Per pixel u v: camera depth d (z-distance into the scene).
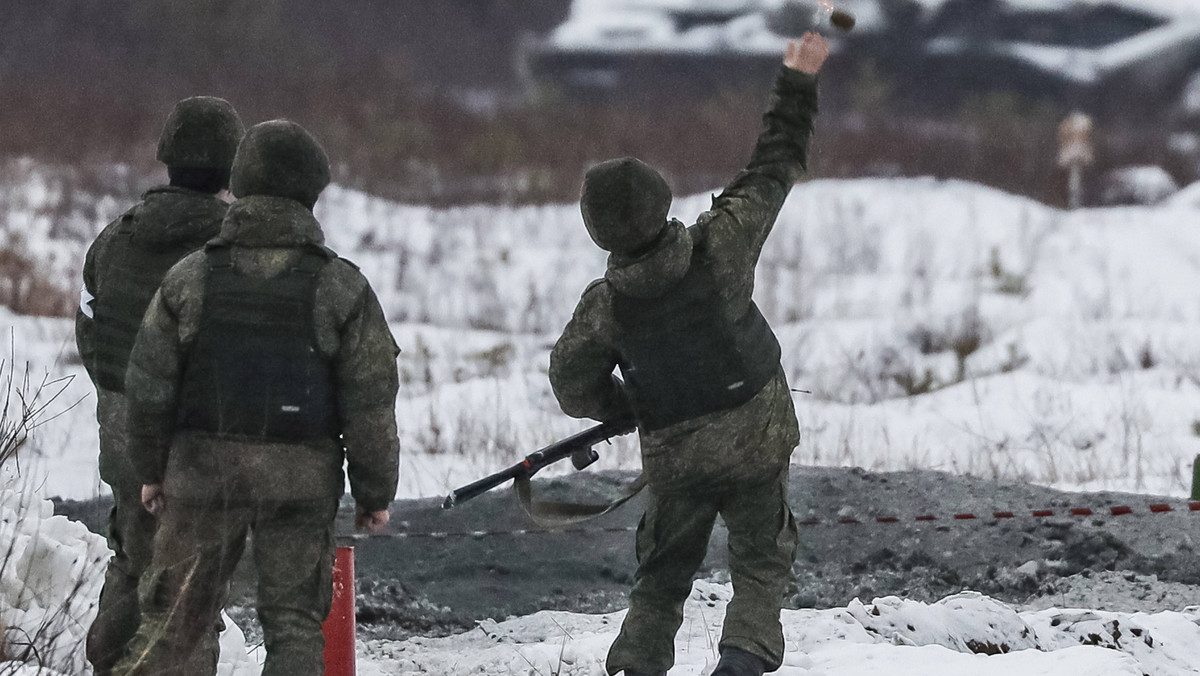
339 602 18.05
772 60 119.94
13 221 71.94
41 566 18.75
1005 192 93.88
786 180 17.33
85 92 107.94
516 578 26.86
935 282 72.19
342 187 89.56
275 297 15.05
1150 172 99.25
